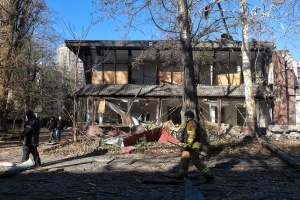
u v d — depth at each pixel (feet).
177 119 99.04
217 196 22.04
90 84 93.30
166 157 40.75
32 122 33.65
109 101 91.81
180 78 93.25
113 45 89.92
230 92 87.61
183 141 26.25
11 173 29.04
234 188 24.34
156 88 90.12
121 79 95.35
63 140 62.49
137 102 94.79
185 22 47.34
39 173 30.63
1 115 91.45
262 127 84.58
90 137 65.36
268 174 29.94
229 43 86.07
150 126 67.26
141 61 86.28
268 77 92.84
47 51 99.81
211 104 89.71
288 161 34.50
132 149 45.50
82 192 23.17
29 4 92.12
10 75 84.23
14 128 114.32
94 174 29.94
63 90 90.94
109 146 50.08
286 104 87.25
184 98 46.26
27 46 90.27
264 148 47.19
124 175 29.40
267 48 84.17
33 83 88.94
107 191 23.32
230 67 99.45
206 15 54.29
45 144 59.41
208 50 85.35
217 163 35.99
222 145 49.47
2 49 84.69
